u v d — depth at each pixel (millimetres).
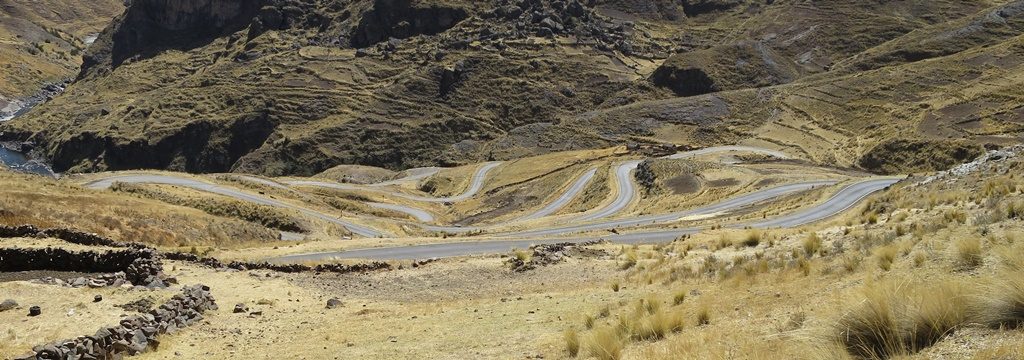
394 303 22219
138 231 42688
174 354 14328
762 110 183000
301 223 64938
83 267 22609
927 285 8406
